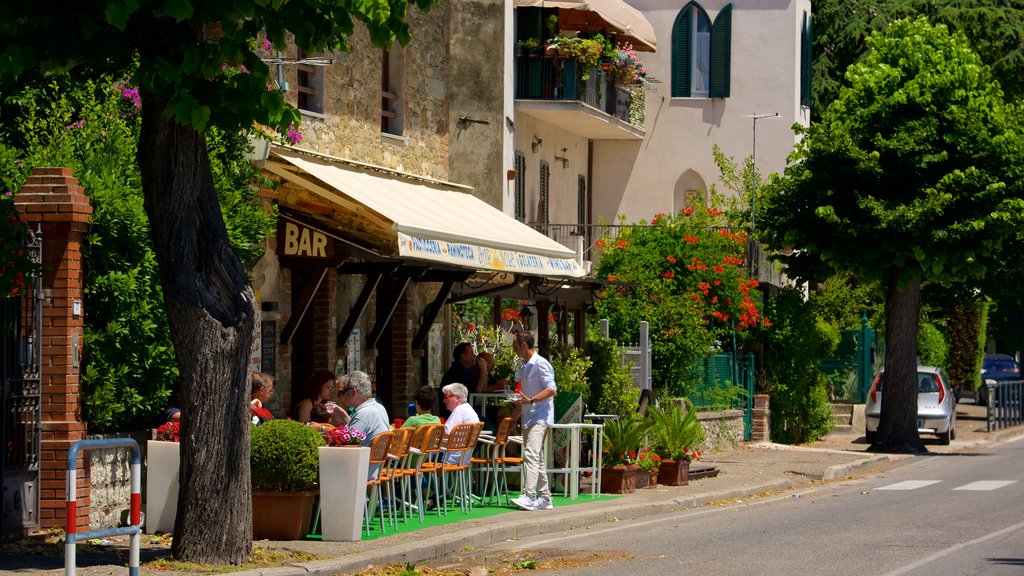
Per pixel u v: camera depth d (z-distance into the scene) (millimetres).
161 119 11781
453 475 17172
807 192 30547
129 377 14570
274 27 11086
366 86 21781
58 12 10781
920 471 25750
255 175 16812
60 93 16328
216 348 11961
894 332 31266
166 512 14023
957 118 29453
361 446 14062
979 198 29156
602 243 32031
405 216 17359
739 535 15391
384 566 12789
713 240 31094
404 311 23062
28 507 13531
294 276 19516
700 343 29109
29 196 13656
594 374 21969
